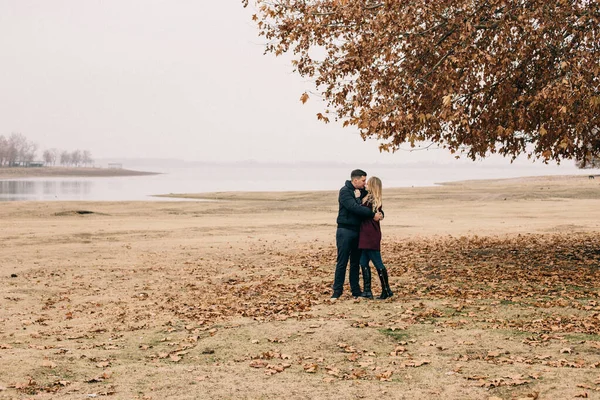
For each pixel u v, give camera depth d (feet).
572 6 39.19
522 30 39.11
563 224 90.74
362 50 40.45
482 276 42.34
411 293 37.68
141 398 19.86
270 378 22.00
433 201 168.66
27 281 46.60
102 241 75.61
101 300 39.37
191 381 21.75
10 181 493.36
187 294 40.81
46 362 23.95
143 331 30.63
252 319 32.30
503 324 28.89
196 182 472.03
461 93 40.57
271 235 83.30
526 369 21.84
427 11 39.63
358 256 37.29
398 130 39.91
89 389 20.92
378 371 22.56
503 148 45.55
